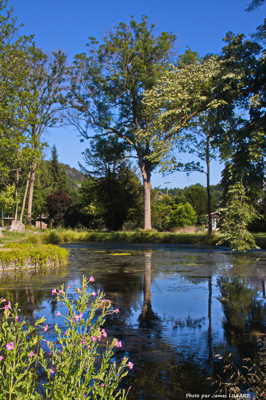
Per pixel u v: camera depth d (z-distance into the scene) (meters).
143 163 32.16
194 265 13.77
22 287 8.92
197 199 52.41
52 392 2.30
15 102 19.56
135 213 39.34
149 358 4.36
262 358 4.34
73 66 32.06
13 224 32.09
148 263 14.59
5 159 20.91
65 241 30.47
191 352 4.59
